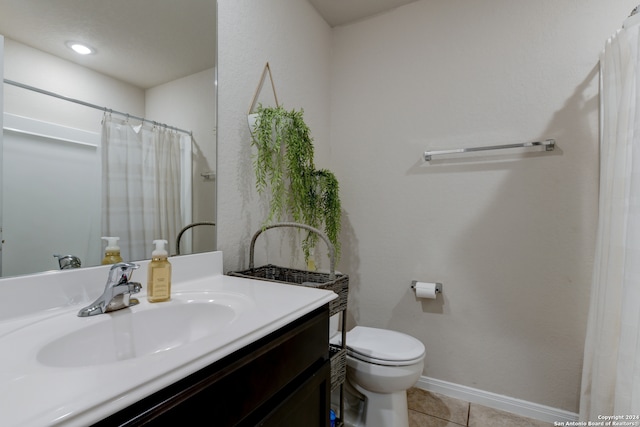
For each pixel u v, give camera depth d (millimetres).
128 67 966
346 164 2129
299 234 1777
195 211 1171
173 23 1100
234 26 1344
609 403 1129
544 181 1601
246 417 652
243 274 1244
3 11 720
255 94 1453
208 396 564
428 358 1866
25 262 746
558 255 1571
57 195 804
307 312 834
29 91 757
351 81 2121
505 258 1684
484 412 1651
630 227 976
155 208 1036
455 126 1804
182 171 1127
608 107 1257
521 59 1651
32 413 372
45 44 787
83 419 385
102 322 716
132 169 973
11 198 728
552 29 1587
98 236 887
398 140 1965
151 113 1027
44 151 782
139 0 1003
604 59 1324
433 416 1617
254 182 1433
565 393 1553
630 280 970
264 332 680
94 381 448
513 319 1665
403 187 1946
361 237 2068
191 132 1160
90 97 872
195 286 1033
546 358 1594
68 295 792
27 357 532
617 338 1113
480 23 1750
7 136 721
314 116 1975
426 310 1875
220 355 572
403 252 1943
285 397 764
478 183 1747
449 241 1818
